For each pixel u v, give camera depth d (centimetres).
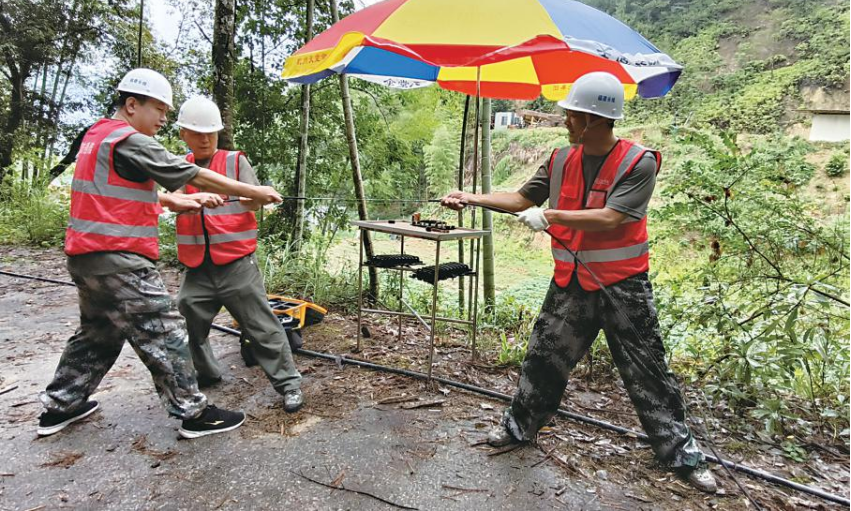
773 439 280
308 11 575
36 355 368
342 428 272
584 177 232
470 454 250
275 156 682
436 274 328
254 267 291
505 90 457
